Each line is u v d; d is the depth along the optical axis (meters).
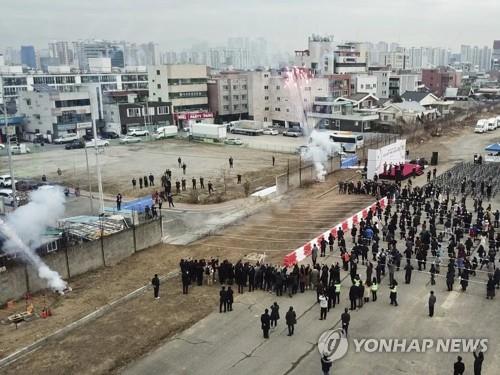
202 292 25.28
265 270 25.14
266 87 103.19
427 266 27.77
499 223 33.62
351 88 111.81
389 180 47.78
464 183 41.97
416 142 72.88
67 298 24.75
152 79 100.38
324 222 36.47
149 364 18.77
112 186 50.16
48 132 85.00
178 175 54.75
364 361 18.66
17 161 65.44
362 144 68.62
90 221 33.09
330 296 22.92
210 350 19.67
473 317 21.83
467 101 127.12
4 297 23.91
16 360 19.09
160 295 24.97
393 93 125.75
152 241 32.62
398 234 33.06
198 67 102.31
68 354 19.47
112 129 90.06
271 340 20.31
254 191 46.81
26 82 125.06
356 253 27.86
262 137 86.00
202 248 32.09
